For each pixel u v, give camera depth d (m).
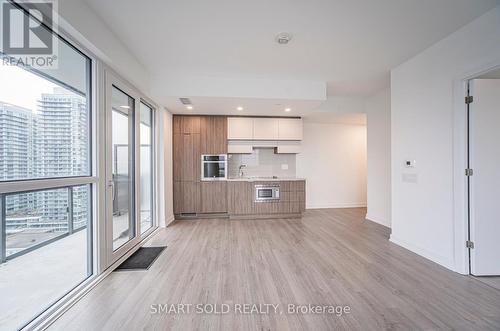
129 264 2.70
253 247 3.26
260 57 3.01
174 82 3.61
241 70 3.42
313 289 2.14
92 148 2.30
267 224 4.54
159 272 2.50
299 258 2.86
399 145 3.29
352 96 4.88
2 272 1.59
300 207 5.08
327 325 1.65
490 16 2.12
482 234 2.40
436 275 2.41
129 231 3.15
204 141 4.96
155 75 3.57
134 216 3.19
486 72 2.21
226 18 2.19
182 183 4.91
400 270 2.53
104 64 2.44
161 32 2.43
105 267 2.43
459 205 2.46
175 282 2.28
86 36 1.97
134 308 1.86
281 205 5.04
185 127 4.93
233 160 5.56
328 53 2.91
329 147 6.21
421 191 2.92
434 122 2.73
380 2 1.98
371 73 3.56
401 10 2.09
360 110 5.02
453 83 2.49
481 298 1.99
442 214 2.64
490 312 1.80
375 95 4.68
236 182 4.95
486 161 2.40
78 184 2.04
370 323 1.68
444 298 1.99
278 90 3.79
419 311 1.82
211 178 4.96
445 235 2.61
